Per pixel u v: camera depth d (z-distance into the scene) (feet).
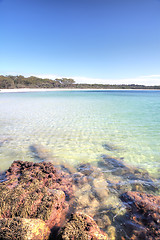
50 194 10.24
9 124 33.42
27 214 8.81
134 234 8.29
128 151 19.83
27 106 62.03
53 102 79.20
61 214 9.73
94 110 53.47
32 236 6.89
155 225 8.52
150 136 25.62
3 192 9.95
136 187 12.66
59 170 15.19
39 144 22.16
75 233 7.23
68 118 39.91
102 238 7.40
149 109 56.65
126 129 29.89
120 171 15.11
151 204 9.87
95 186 12.74
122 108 58.95
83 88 352.49
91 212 9.98
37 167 14.24
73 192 11.92
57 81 346.33
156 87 452.76
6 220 7.53
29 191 10.32
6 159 17.62
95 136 25.75
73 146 21.52
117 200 11.02
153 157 18.13
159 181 13.52
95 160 17.40
